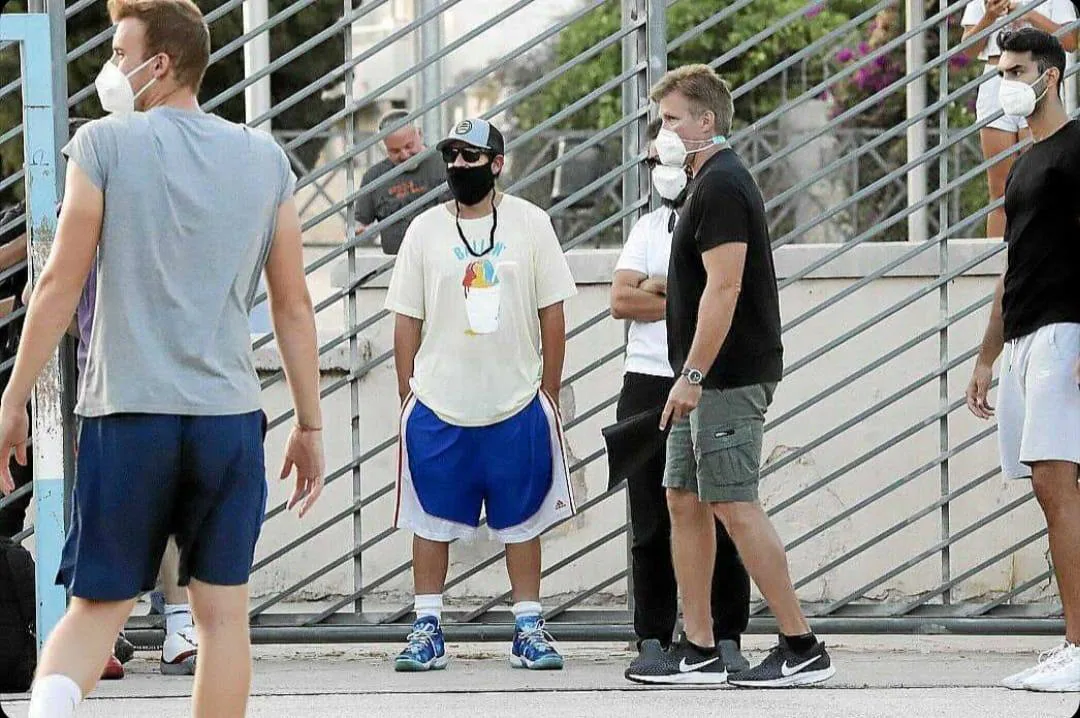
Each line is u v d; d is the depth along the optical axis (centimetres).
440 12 1309
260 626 1325
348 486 1527
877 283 1498
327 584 1545
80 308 1054
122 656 1272
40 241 1180
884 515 1518
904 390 1331
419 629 1274
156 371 803
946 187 1329
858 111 1334
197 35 844
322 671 1283
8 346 1335
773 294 1131
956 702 1111
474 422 1251
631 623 1327
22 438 820
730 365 1114
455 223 1263
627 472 1133
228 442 818
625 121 1299
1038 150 1149
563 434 1280
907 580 1519
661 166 1162
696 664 1181
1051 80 1141
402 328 1270
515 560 1278
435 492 1262
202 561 830
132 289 806
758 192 1126
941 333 1334
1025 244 1151
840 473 1330
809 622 1320
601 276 1502
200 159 820
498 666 1300
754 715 1067
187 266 811
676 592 1236
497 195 1270
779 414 1505
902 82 1332
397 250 1589
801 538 1330
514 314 1255
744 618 1230
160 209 806
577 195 1298
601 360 1305
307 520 1530
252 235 830
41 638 1167
